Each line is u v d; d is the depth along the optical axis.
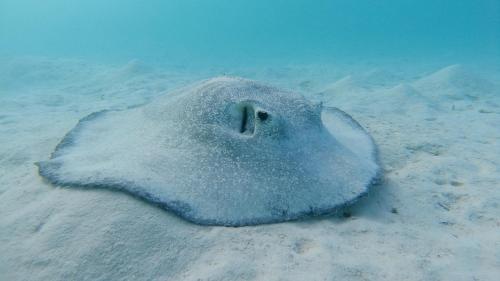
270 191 0.62
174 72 3.27
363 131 1.05
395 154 1.01
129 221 0.56
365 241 0.59
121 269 0.50
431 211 0.70
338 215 0.67
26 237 0.56
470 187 0.81
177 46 7.28
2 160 1.00
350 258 0.54
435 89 2.20
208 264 0.52
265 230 0.58
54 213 0.59
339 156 0.73
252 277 0.49
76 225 0.56
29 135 1.24
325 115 1.16
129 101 1.92
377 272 0.51
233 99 0.75
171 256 0.53
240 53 5.81
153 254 0.53
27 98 2.07
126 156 0.70
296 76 3.12
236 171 0.64
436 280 0.50
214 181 0.62
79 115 1.57
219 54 5.64
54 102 1.99
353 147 0.87
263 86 0.83
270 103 0.76
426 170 0.89
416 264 0.53
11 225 0.59
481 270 0.52
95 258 0.51
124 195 0.60
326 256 0.54
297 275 0.50
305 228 0.60
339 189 0.65
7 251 0.54
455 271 0.52
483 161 0.97
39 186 0.69
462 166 0.92
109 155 0.72
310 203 0.62
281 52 5.94
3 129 1.33
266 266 0.51
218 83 0.82
